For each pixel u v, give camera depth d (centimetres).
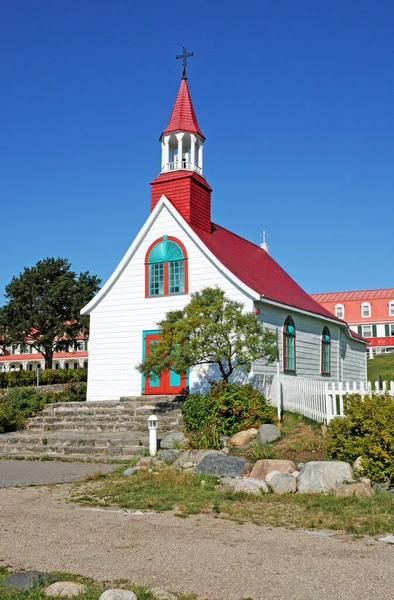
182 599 629
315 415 1888
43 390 3141
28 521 996
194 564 750
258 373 2408
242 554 794
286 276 3500
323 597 632
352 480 1195
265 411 1923
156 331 2642
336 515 1013
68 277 5772
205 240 2692
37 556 790
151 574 711
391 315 6838
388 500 1088
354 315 6994
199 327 2070
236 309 2127
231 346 2100
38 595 634
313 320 3073
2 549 825
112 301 2762
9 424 2352
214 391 1980
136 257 2739
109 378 2714
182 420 2128
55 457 1828
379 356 6016
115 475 1465
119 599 606
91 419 2325
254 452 1484
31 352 7406
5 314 5612
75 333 5628
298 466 1358
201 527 952
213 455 1428
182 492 1211
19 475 1526
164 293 2644
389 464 1204
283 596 636
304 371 2894
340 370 3416
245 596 637
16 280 5734
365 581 681
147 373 2147
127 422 2227
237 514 1037
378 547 830
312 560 766
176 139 2900
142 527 951
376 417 1276
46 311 5547
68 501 1175
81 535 900
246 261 3014
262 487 1198
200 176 2861
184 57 3025
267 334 2095
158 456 1614
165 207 2702
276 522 980
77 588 641
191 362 2069
